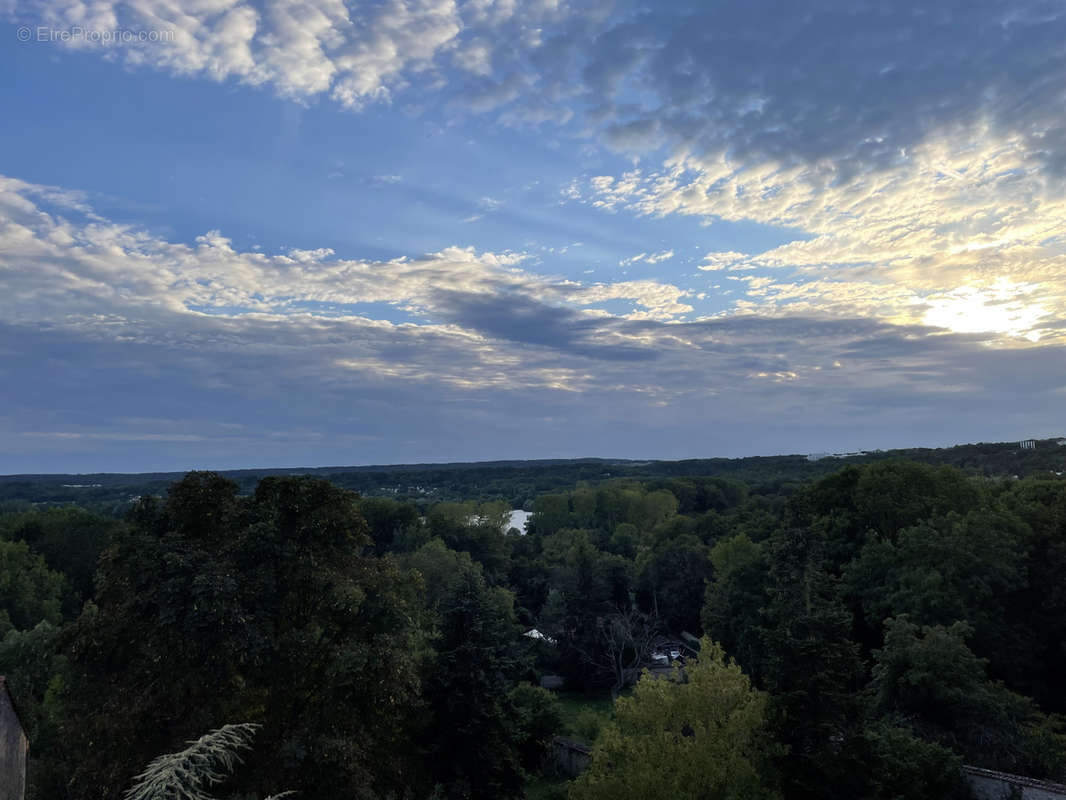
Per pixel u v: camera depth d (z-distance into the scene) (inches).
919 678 1456.7
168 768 327.3
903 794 1223.5
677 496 5738.2
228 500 1172.5
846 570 2166.6
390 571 1219.2
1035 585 2016.5
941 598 1808.6
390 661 1067.9
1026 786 1230.9
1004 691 1491.1
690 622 3412.9
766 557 2321.6
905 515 2229.3
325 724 1051.3
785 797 1153.4
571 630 2849.4
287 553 1080.2
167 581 978.7
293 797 995.3
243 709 1051.9
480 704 1357.0
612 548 4293.8
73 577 3088.1
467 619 1427.2
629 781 1117.1
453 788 1298.0
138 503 1155.3
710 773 1102.4
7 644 1808.6
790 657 1217.4
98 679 1008.2
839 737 1192.2
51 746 1368.1
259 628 1008.2
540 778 1793.8
